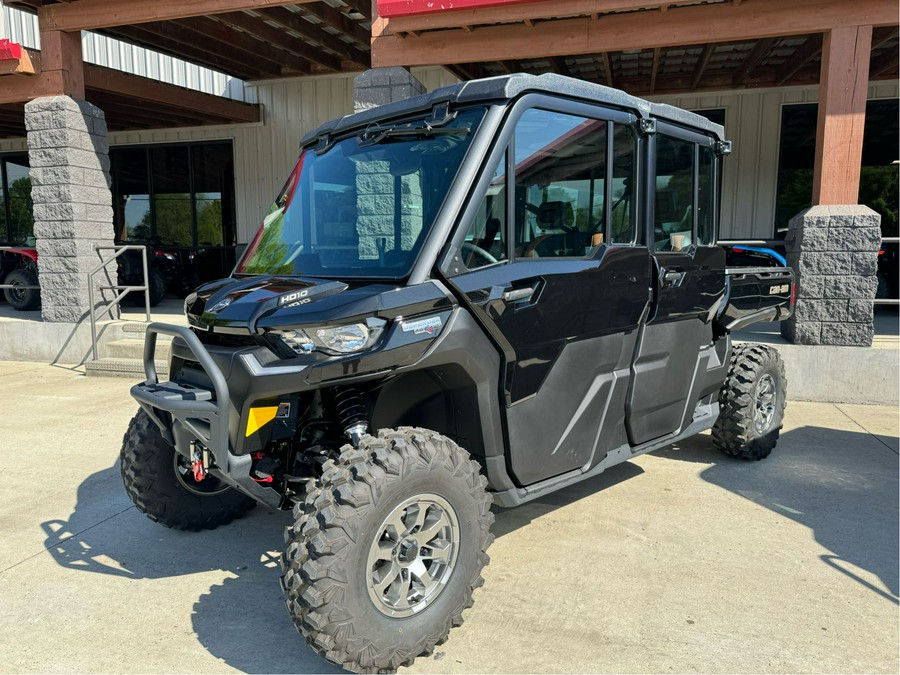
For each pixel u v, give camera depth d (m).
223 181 14.71
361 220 3.13
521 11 6.86
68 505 4.31
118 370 8.06
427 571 2.65
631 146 3.52
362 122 3.40
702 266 4.11
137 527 3.99
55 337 9.06
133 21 8.28
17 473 4.89
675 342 4.00
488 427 2.98
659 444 4.07
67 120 8.61
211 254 15.12
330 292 2.73
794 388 6.95
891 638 2.81
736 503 4.29
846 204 6.82
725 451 5.09
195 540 3.82
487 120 2.91
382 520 2.48
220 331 2.77
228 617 3.03
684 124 3.89
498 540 3.77
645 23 6.98
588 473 3.53
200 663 2.69
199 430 2.74
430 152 3.01
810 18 6.61
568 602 3.11
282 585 2.45
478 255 2.89
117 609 3.09
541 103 3.06
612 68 11.27
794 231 7.17
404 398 3.09
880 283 11.75
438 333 2.74
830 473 4.86
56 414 6.47
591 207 3.35
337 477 2.48
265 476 3.01
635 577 3.34
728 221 12.12
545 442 3.23
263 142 14.05
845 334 6.91
